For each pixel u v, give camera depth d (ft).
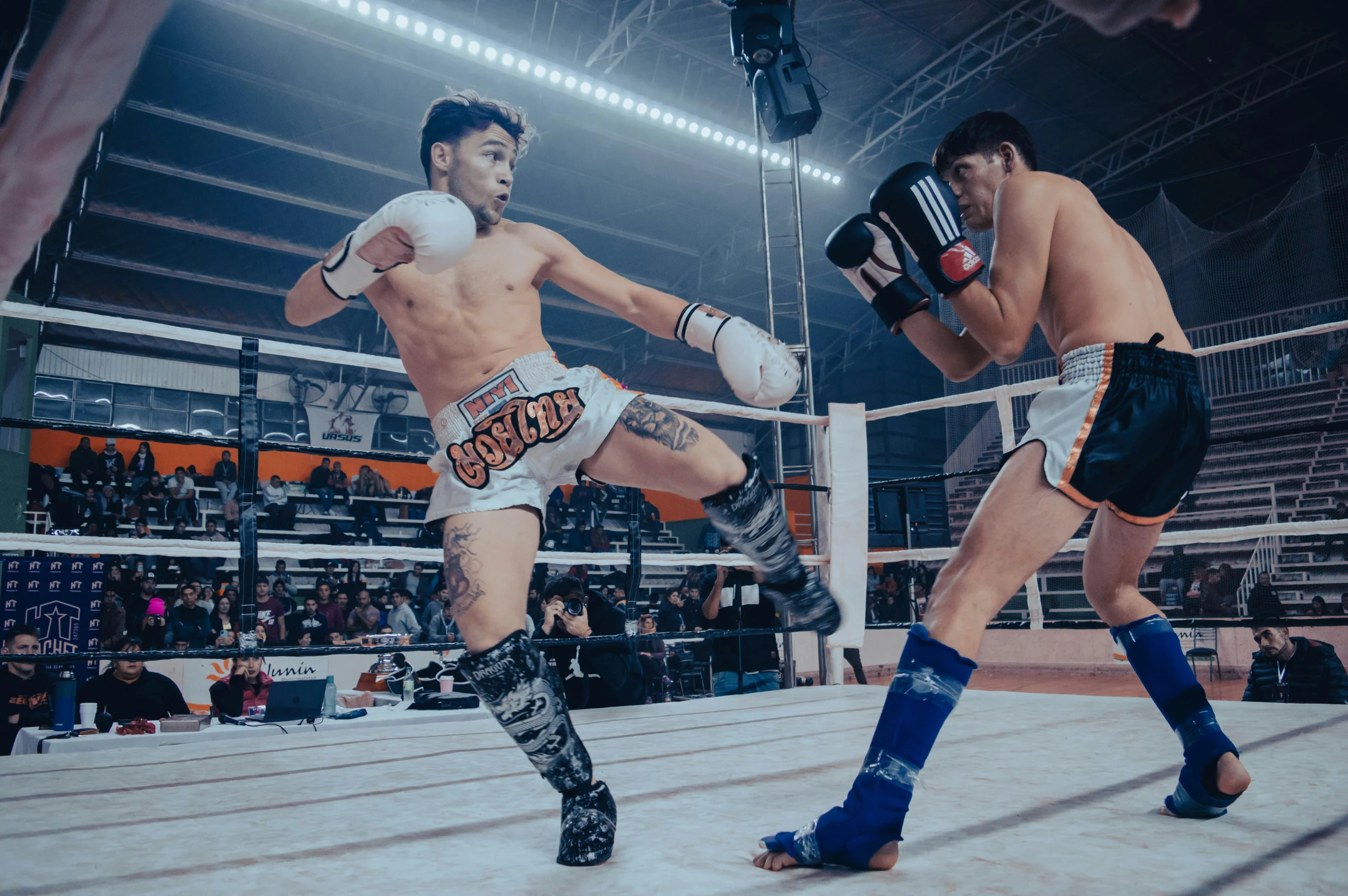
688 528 53.31
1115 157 51.29
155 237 41.68
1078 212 4.45
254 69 36.14
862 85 43.80
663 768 6.11
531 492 4.28
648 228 50.93
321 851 4.22
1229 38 41.47
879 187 4.42
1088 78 44.29
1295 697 13.76
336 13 32.86
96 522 35.65
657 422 4.20
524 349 4.39
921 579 45.62
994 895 3.41
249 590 7.42
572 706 11.00
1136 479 4.39
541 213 47.52
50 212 0.94
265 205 42.06
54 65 0.71
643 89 41.06
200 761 6.79
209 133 37.96
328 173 41.83
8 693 13.98
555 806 5.15
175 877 3.83
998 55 41.11
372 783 5.87
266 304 47.01
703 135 42.57
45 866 4.00
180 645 25.82
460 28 34.42
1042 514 3.98
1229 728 7.11
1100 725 7.73
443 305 4.35
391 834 4.53
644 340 56.90
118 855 4.18
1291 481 39.01
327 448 7.93
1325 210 45.47
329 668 22.15
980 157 4.79
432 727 8.66
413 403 51.62
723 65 40.75
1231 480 42.73
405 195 3.51
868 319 61.67
